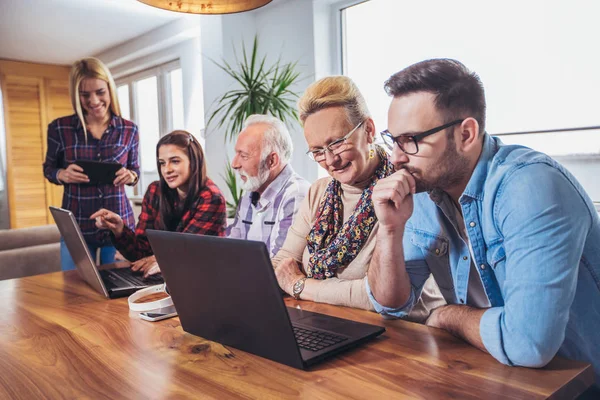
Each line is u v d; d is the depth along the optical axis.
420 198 1.32
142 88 5.86
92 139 3.19
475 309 1.09
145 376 0.97
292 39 3.93
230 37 4.12
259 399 0.84
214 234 2.37
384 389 0.86
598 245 1.09
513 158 1.08
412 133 1.09
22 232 3.59
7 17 4.42
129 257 2.36
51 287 1.84
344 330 1.15
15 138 5.97
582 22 2.55
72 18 4.53
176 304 1.21
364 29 3.64
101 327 1.31
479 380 0.88
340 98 1.65
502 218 1.04
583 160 2.59
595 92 2.53
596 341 1.14
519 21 2.78
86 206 3.10
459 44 3.07
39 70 6.14
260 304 0.97
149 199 2.54
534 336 0.92
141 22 4.71
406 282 1.27
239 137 2.18
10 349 1.17
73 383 0.95
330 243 1.77
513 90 2.84
